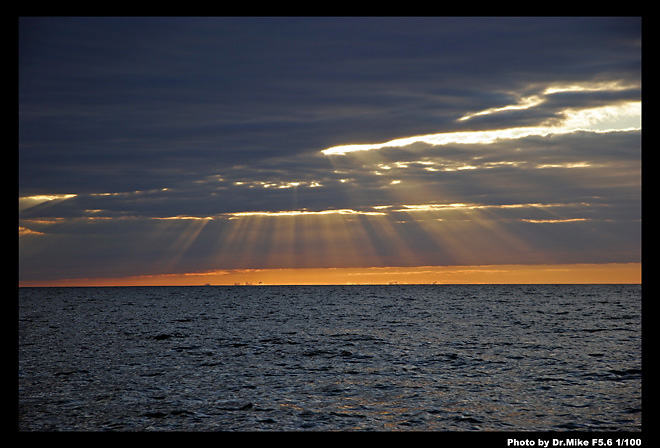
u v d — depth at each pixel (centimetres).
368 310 8750
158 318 7269
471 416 2273
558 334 4991
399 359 3581
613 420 2206
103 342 4575
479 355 3731
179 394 2627
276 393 2639
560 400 2489
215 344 4400
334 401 2498
